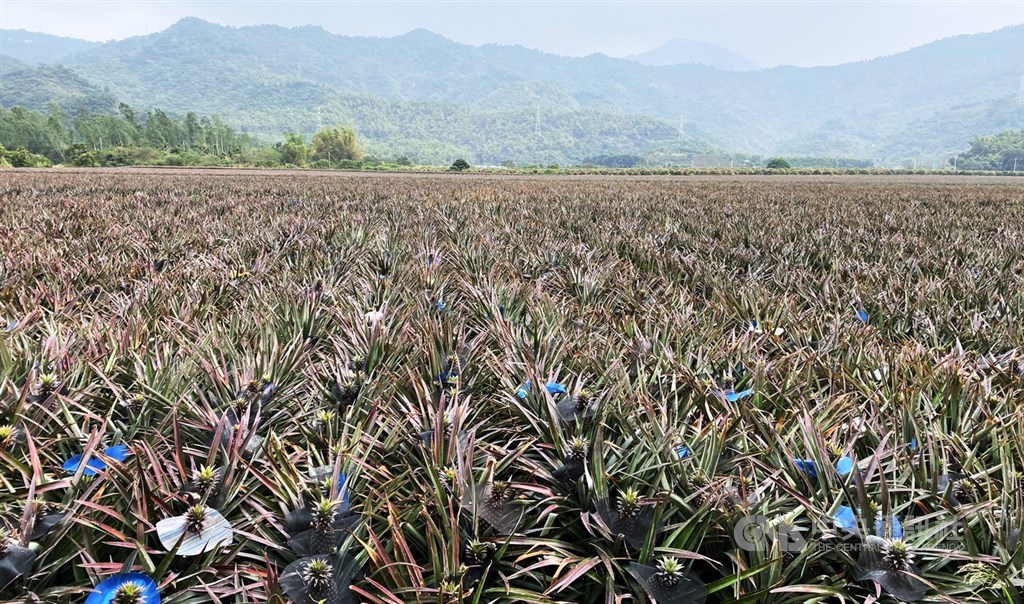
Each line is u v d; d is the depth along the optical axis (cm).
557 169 10469
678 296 564
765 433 250
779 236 1091
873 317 527
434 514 215
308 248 811
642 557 188
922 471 221
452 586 173
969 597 183
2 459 204
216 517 186
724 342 383
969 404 290
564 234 1139
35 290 487
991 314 509
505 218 1430
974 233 1170
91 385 282
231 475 207
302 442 274
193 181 3300
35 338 396
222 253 755
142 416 264
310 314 430
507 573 210
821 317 483
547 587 205
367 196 2150
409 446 263
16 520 192
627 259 844
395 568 190
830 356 372
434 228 1159
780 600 183
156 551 187
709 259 803
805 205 2088
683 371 315
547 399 249
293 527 190
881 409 269
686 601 172
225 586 186
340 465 214
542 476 229
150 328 399
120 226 1008
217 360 325
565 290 637
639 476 221
